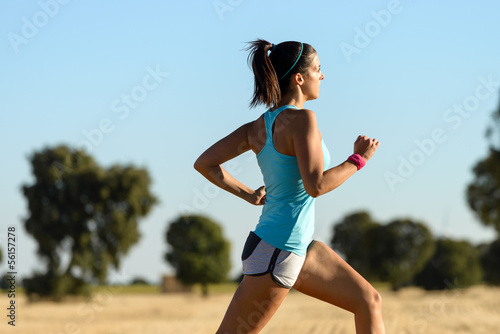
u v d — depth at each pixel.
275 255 7.58
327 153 7.66
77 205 104.81
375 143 7.69
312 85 8.05
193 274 136.62
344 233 164.62
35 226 103.25
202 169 8.59
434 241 144.62
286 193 7.68
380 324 7.79
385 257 143.62
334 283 7.78
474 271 145.00
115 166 108.62
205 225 139.12
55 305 98.69
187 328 41.09
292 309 69.44
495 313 60.47
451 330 36.38
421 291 148.12
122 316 62.22
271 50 8.06
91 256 104.62
